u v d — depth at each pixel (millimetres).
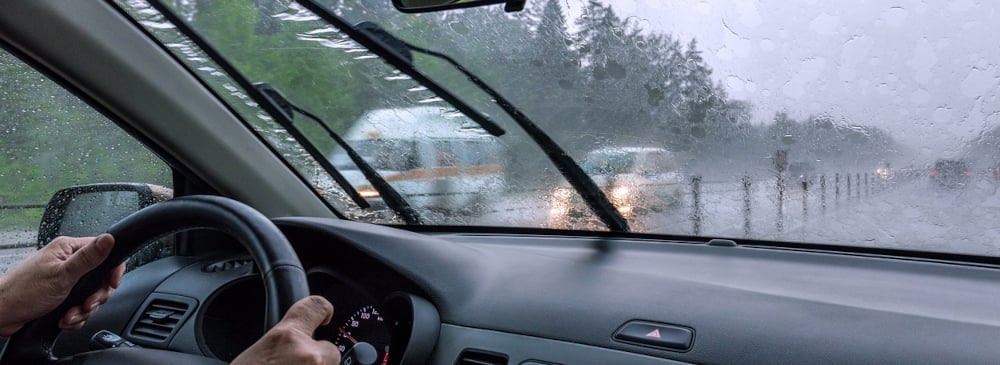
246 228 988
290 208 2166
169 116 1855
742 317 1277
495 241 2141
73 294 1052
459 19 2297
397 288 1536
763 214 2064
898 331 1170
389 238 1583
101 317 1723
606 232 2180
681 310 1333
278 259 948
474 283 1514
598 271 1615
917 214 1877
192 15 1962
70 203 1973
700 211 2131
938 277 1553
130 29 1757
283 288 916
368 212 2379
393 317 1538
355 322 1624
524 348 1325
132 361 1060
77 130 1952
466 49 2340
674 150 2291
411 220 2418
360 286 1588
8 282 1016
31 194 1980
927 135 1922
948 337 1136
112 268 1071
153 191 2061
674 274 1588
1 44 1583
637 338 1274
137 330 1684
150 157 2043
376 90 2348
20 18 1534
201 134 1929
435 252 1580
